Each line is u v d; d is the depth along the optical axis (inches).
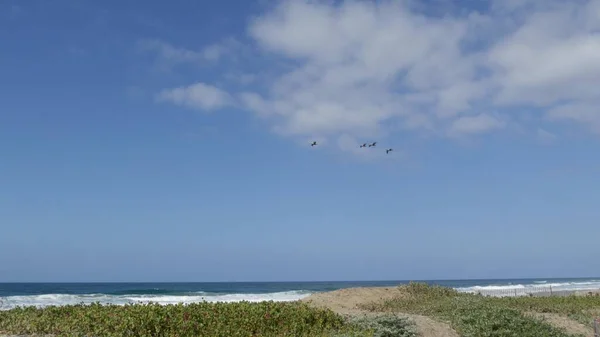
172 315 601.9
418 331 648.4
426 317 751.7
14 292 2785.4
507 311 713.6
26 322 561.0
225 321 610.5
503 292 2262.6
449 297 1077.1
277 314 650.2
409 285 1193.4
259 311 655.8
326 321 673.0
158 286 4495.6
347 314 762.8
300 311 679.1
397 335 627.8
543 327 676.1
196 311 633.6
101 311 604.1
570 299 1020.5
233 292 2795.3
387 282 6796.3
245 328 601.9
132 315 576.1
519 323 669.3
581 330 734.5
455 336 661.3
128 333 538.3
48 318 577.6
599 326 681.0
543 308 895.1
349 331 605.9
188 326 569.6
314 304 986.7
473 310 744.3
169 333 557.0
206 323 593.3
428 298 1071.6
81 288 3553.2
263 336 590.2
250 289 3408.0
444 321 725.3
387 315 684.1
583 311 871.7
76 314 594.6
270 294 2445.9
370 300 1056.2
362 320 674.8
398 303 1009.5
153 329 559.5
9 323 564.1
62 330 542.6
